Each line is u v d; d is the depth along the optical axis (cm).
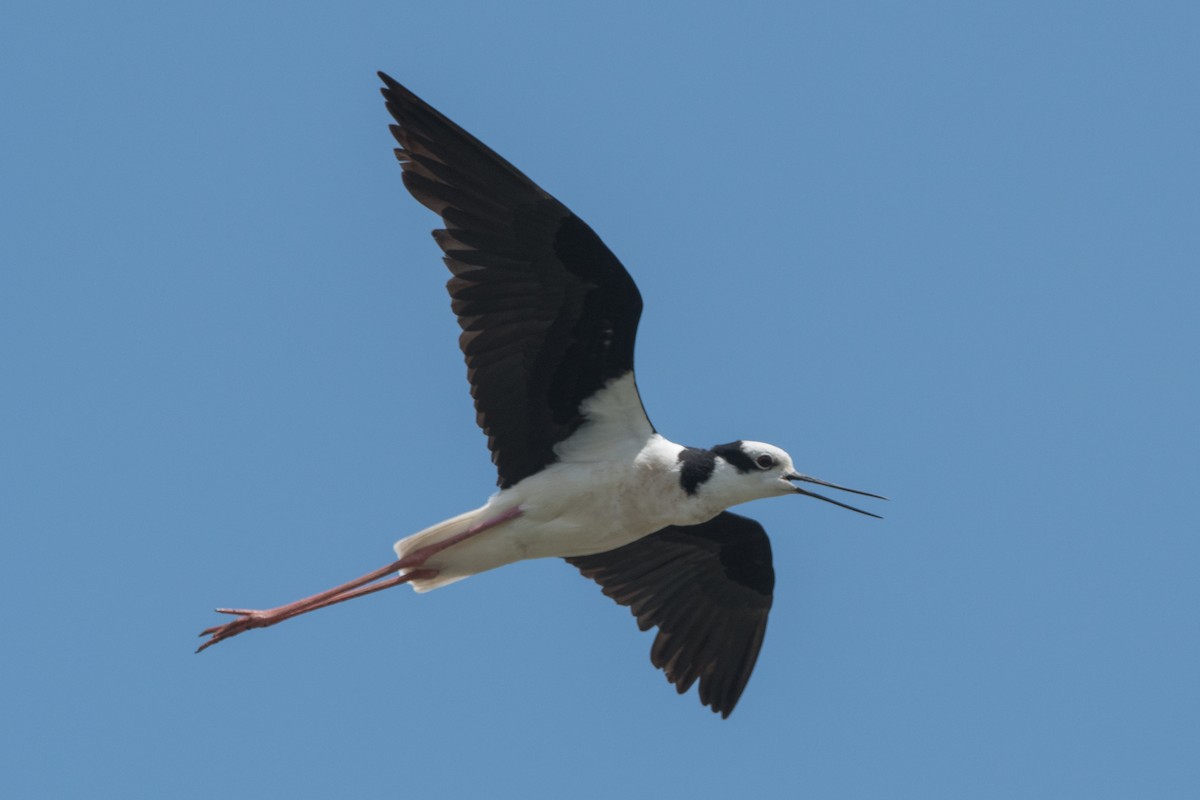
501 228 1547
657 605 1858
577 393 1623
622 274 1561
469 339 1582
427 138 1513
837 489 1703
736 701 1850
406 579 1648
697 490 1644
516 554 1630
